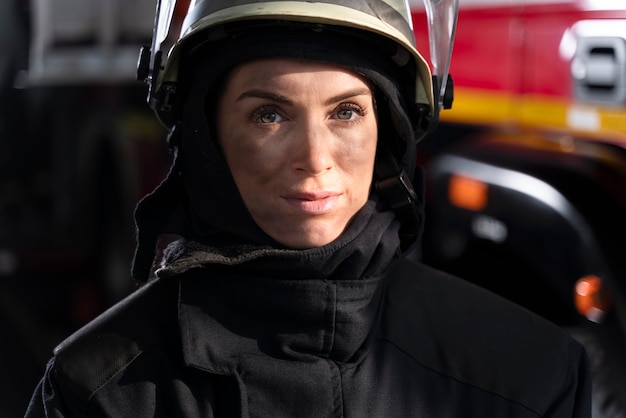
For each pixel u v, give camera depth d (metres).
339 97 1.72
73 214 5.11
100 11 4.10
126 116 4.72
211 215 1.81
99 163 5.01
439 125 3.67
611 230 3.03
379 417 1.79
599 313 3.00
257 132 1.74
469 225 3.44
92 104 4.80
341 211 1.77
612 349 2.97
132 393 1.77
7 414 4.36
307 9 1.67
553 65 3.24
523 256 3.23
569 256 3.09
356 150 1.76
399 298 1.96
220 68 1.74
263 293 1.78
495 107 3.44
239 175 1.77
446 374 1.87
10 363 4.72
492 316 1.96
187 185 1.86
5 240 5.02
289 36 1.69
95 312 5.14
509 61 3.38
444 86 2.00
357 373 1.82
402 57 1.81
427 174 3.67
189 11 1.83
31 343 4.88
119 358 1.80
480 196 3.38
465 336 1.91
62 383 1.79
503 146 3.40
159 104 1.95
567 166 3.19
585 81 3.13
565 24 3.19
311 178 1.73
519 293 3.40
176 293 1.88
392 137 1.92
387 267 1.90
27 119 4.85
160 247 1.98
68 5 4.17
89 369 1.79
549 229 3.14
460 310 1.96
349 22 1.68
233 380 1.76
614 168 3.06
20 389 4.53
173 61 1.84
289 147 1.73
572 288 3.08
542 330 1.96
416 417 1.82
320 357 1.80
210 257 1.74
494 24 3.42
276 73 1.69
